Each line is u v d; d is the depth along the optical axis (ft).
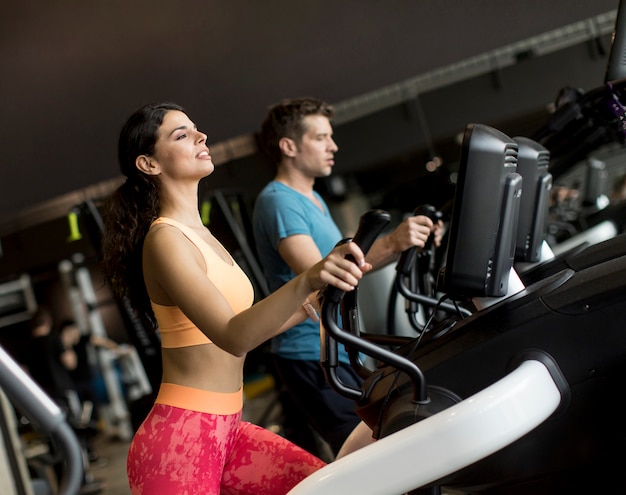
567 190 22.08
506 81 22.76
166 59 18.83
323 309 6.05
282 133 9.71
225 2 18.51
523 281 7.59
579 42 20.75
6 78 19.25
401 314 17.44
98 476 23.41
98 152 19.43
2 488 11.73
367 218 5.54
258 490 6.96
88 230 15.11
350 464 5.88
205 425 6.47
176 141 6.78
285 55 18.45
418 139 25.04
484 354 6.21
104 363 32.53
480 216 6.14
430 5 17.61
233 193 17.71
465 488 6.72
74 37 18.99
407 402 6.23
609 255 7.01
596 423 6.25
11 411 12.47
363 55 18.13
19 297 37.60
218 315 5.96
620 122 9.25
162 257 6.24
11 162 19.53
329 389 9.23
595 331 6.03
